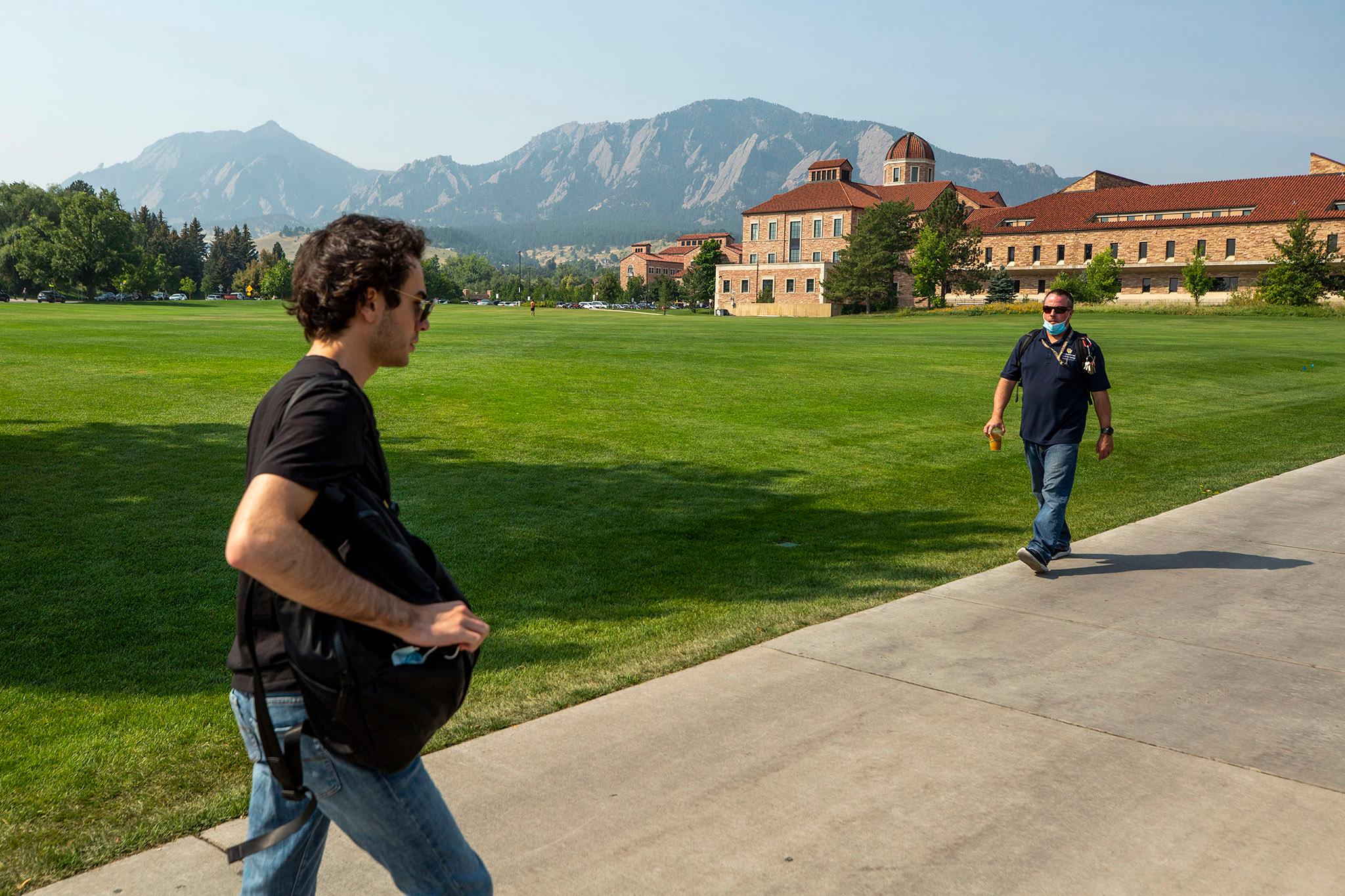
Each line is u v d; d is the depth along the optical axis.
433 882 1.99
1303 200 90.12
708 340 31.00
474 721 4.16
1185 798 3.59
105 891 2.91
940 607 5.93
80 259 112.12
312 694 1.78
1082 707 4.41
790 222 115.56
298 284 1.92
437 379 16.83
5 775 3.66
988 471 10.77
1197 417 15.83
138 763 3.78
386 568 1.82
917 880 3.04
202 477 9.07
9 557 6.54
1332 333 44.00
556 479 9.64
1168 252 95.75
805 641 5.25
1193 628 5.57
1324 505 9.06
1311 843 3.29
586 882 2.99
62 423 11.53
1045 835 3.31
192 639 5.18
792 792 3.57
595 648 5.14
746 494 9.28
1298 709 4.43
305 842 2.04
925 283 93.31
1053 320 6.78
